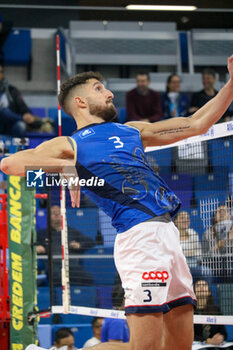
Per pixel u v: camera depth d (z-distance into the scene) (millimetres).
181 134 6520
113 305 10344
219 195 10289
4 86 19656
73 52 20922
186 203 13406
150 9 23000
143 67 22812
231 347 11625
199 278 9953
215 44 22734
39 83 22047
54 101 21734
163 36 22672
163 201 5969
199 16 23203
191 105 19578
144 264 5602
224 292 9539
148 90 20234
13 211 9352
